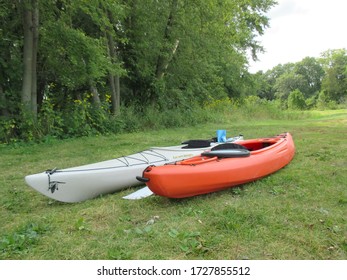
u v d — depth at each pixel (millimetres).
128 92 16188
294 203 3992
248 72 26453
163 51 15211
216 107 20734
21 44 11188
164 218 3715
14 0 10375
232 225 3332
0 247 3037
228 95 25531
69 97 13016
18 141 9930
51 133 10625
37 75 12102
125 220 3701
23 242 3123
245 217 3547
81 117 11594
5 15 10453
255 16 25406
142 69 15117
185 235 3176
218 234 3217
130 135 11969
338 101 60656
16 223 3758
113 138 11055
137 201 4262
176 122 15508
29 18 10148
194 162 4270
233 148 4930
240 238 3105
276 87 83250
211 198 4301
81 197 4414
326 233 3162
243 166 4594
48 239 3232
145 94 16375
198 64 16500
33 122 10188
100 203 4320
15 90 10891
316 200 4074
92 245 3098
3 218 3939
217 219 3539
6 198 4664
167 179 3885
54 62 11359
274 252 2873
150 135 11969
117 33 14195
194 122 16469
